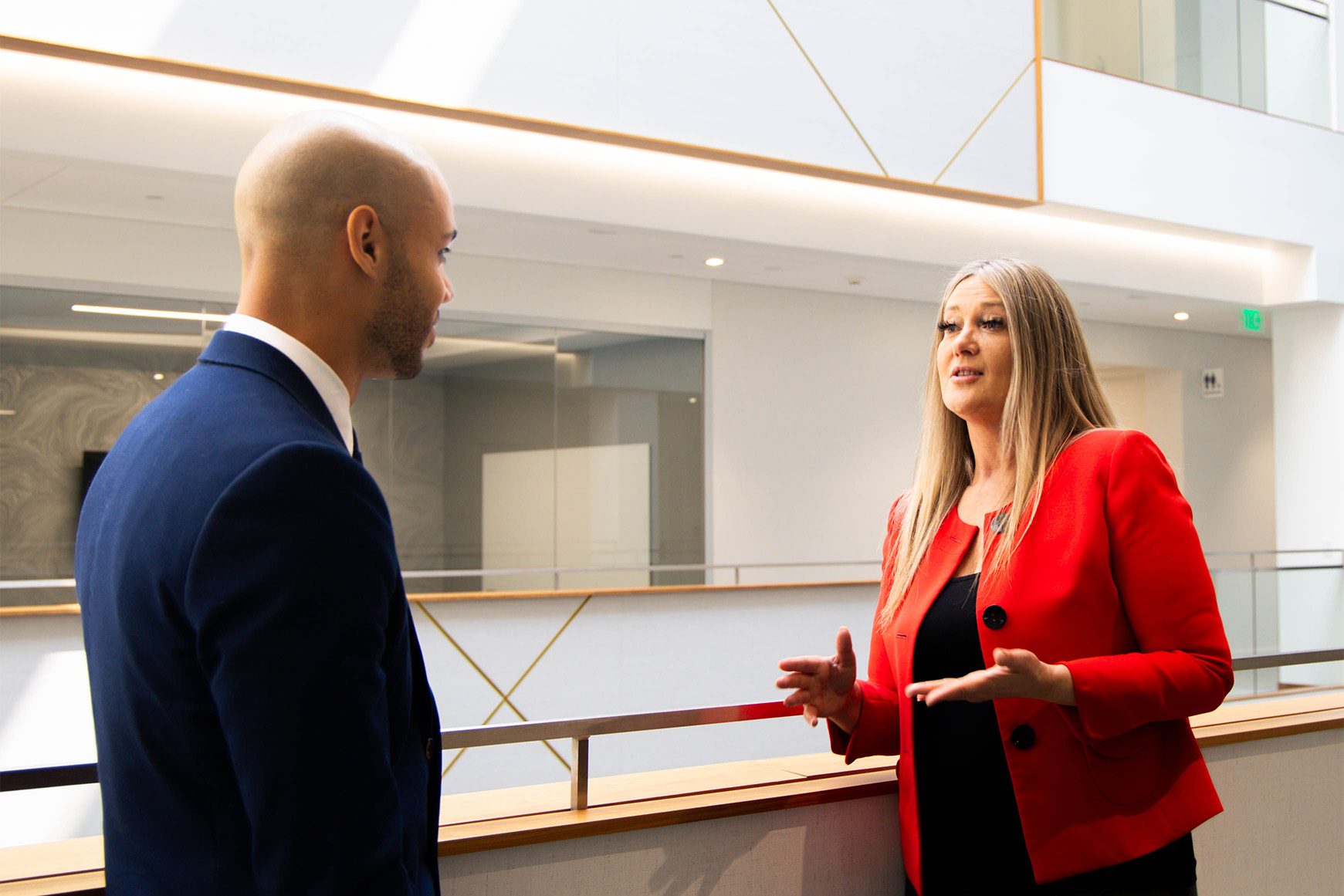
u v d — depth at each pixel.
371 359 1.14
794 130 7.09
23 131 5.23
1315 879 2.25
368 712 0.89
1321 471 10.49
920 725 1.63
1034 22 8.18
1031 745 1.47
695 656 6.29
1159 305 10.43
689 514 8.99
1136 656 1.40
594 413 8.54
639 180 7.04
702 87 6.77
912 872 1.64
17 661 4.62
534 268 8.26
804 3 7.16
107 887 0.99
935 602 1.63
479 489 8.02
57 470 6.59
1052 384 1.60
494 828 1.52
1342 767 2.31
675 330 8.95
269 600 0.86
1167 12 9.12
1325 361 10.48
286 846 0.84
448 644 5.58
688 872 1.64
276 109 5.78
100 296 6.73
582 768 1.62
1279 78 9.83
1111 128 8.68
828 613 6.77
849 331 9.79
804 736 6.59
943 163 7.72
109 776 0.99
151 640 0.92
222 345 1.06
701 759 6.24
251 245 1.10
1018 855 1.49
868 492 9.84
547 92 6.26
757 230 7.51
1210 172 9.30
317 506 0.89
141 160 5.48
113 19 5.09
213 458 0.92
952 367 1.67
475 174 6.47
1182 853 1.47
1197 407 12.41
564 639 5.90
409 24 5.86
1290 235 9.84
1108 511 1.49
